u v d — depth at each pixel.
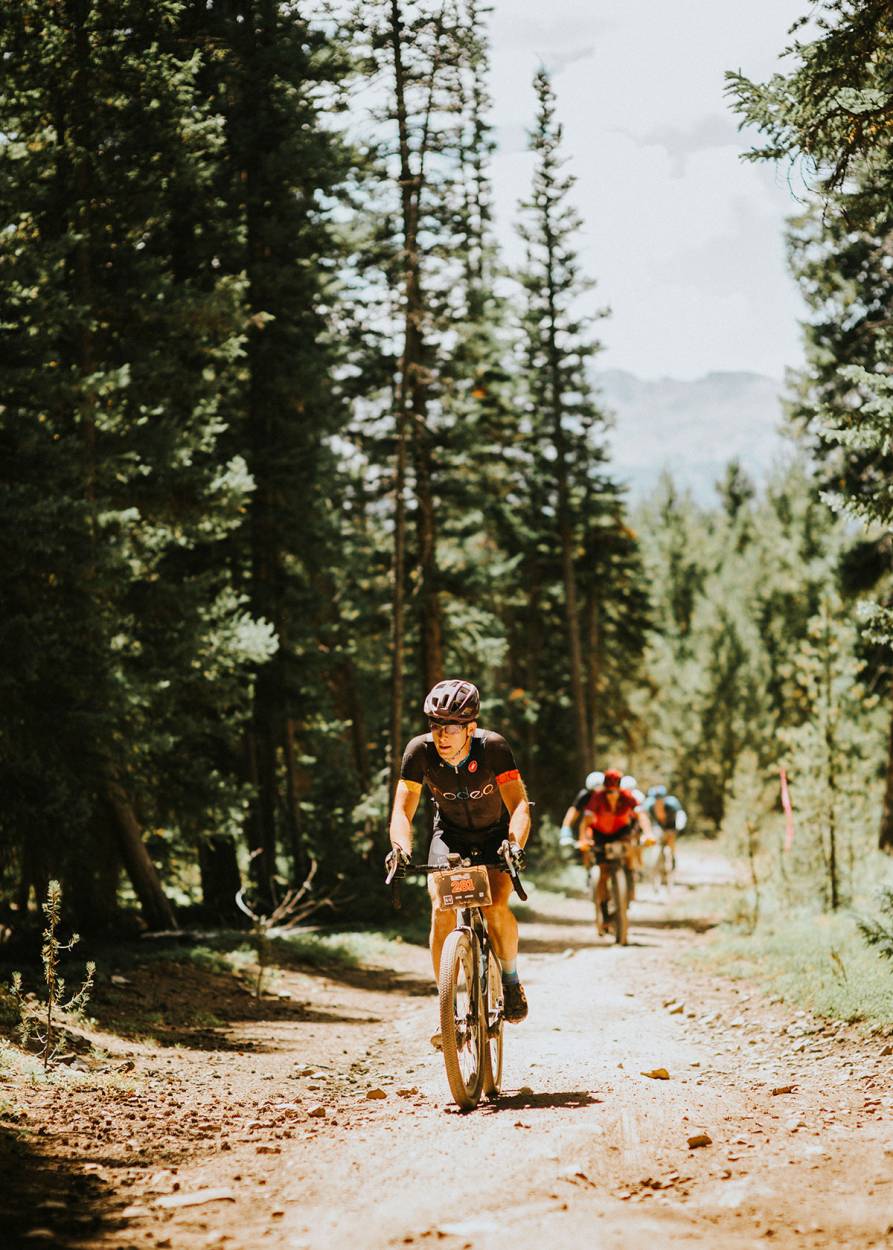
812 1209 4.41
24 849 12.85
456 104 24.16
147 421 15.55
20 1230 4.13
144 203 15.72
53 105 15.05
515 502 44.16
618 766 65.62
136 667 15.31
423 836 27.50
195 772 16.16
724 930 16.23
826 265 22.78
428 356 26.31
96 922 15.25
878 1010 8.39
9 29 14.07
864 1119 5.97
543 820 38.59
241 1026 9.98
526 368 42.41
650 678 63.50
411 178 24.31
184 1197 4.62
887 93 8.45
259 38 21.95
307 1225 4.31
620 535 47.47
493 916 6.77
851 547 26.47
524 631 48.28
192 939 14.69
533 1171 4.82
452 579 28.53
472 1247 3.97
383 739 34.81
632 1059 7.98
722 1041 8.95
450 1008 5.99
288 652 22.61
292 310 23.17
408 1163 5.04
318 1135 5.80
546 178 41.72
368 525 30.16
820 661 16.53
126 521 13.94
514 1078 7.24
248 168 22.80
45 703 12.60
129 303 15.77
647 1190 4.73
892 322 10.93
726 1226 4.21
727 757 53.03
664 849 28.12
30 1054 7.16
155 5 15.15
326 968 14.55
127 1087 6.86
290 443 22.81
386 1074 8.07
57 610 12.45
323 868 23.11
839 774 16.17
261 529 22.59
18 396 12.71
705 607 59.66
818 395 24.55
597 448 43.81
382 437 26.92
